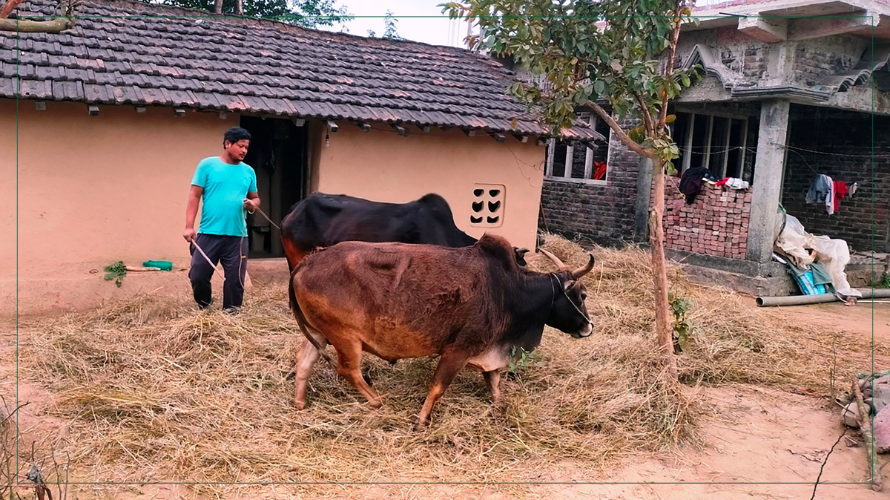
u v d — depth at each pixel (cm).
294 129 956
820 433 485
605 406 473
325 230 611
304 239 621
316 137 855
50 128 711
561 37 505
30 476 302
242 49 912
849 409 495
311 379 493
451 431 432
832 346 709
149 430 410
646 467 418
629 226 1174
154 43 848
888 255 1125
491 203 968
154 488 357
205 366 495
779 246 993
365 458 401
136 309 640
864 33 966
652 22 501
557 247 996
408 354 441
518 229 978
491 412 464
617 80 517
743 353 642
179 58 824
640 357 542
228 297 621
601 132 1254
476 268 435
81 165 729
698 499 383
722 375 594
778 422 503
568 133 941
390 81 944
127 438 400
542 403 480
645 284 862
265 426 429
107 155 740
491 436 434
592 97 516
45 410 435
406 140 881
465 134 919
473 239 617
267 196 975
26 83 659
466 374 523
